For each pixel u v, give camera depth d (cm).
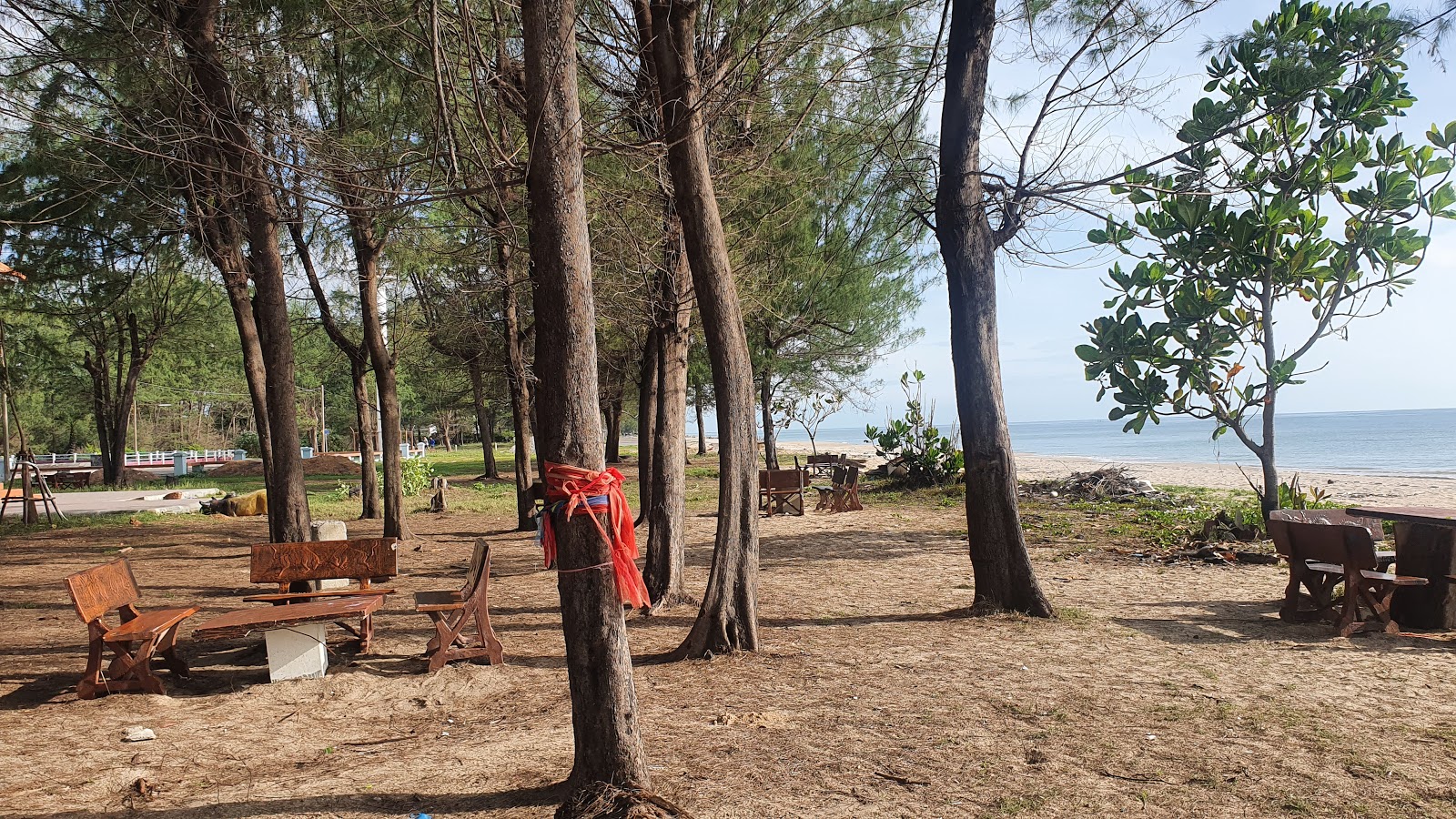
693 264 666
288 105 780
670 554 855
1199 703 505
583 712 369
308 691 584
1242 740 444
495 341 1689
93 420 4931
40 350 2853
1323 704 501
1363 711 488
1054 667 589
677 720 499
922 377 2152
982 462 767
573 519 368
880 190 877
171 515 2038
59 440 5531
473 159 519
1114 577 934
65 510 2195
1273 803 369
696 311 1416
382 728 512
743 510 662
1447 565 682
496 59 637
